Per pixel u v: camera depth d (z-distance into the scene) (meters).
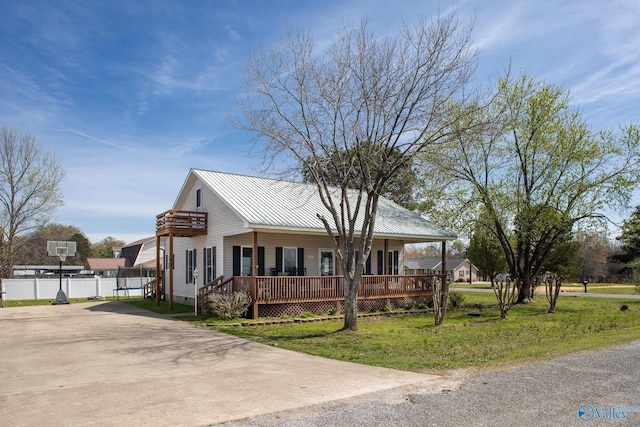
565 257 35.34
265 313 18.67
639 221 25.62
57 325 16.52
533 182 25.81
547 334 13.95
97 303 26.52
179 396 7.04
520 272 26.75
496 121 17.62
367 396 6.95
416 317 20.06
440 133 15.75
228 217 20.67
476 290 42.88
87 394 7.21
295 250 22.70
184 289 25.14
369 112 14.51
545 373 8.27
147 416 6.04
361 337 13.55
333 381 7.96
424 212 28.86
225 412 6.20
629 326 15.70
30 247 49.53
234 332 14.76
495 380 7.82
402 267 27.08
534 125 25.03
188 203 25.47
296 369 9.06
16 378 8.45
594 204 25.03
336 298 20.48
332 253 23.89
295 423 5.71
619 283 64.00
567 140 24.64
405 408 6.29
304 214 21.12
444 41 14.28
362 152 14.89
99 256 78.38
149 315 19.61
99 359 10.25
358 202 15.18
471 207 26.84
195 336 13.80
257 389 7.44
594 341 11.94
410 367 9.14
